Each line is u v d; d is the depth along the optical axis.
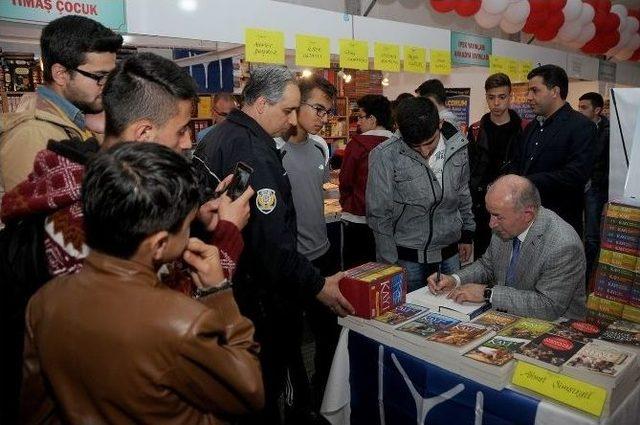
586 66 4.55
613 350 1.21
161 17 1.88
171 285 0.94
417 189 2.13
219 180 1.44
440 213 2.20
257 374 0.79
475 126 3.53
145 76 0.94
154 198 0.71
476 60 3.28
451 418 1.31
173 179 0.74
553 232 1.59
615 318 1.45
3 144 1.14
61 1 1.66
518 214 1.58
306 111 2.10
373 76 6.47
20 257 0.86
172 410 0.75
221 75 3.31
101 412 0.73
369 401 1.54
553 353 1.21
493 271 1.84
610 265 1.45
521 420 1.18
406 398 1.42
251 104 1.54
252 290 1.52
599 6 4.39
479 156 3.35
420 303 1.65
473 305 1.58
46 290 0.78
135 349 0.70
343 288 1.54
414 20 3.67
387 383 1.47
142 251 0.75
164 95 0.95
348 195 3.01
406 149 2.13
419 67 2.88
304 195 2.19
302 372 2.04
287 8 2.24
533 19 3.67
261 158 1.43
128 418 0.73
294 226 1.63
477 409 1.25
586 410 1.09
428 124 1.96
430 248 2.21
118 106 0.94
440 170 2.18
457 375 1.28
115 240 0.73
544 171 2.70
